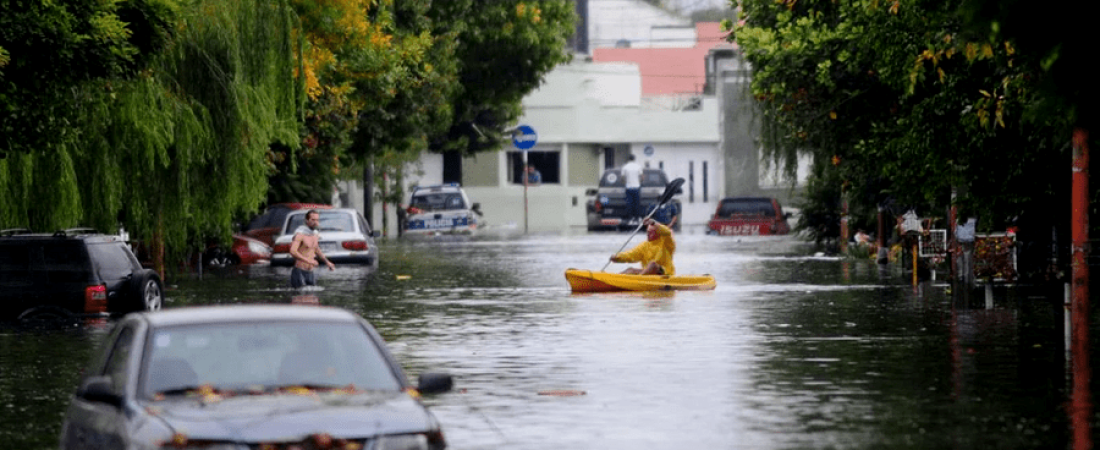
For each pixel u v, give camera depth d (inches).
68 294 2372.0
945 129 2028.8
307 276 3191.4
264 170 3075.8
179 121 2898.6
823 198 5049.2
